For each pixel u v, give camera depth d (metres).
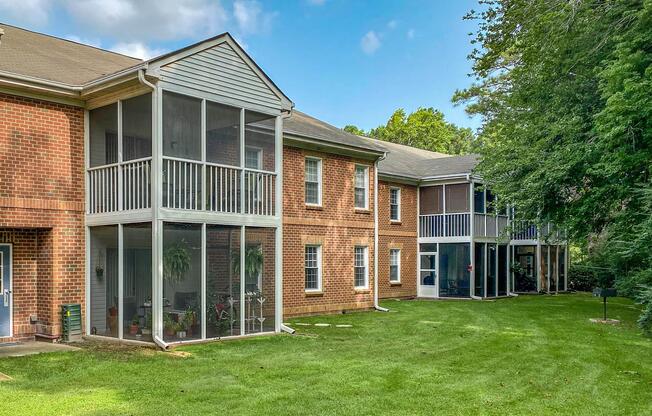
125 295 12.05
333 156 18.72
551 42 14.62
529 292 27.55
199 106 11.81
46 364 9.19
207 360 9.64
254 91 12.72
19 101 11.28
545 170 14.95
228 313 12.50
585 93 15.34
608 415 6.77
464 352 10.73
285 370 8.90
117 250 12.45
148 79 10.81
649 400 7.45
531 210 16.98
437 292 24.31
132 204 11.52
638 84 11.39
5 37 14.41
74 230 12.03
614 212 15.82
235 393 7.46
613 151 13.17
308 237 17.67
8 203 11.01
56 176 11.79
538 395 7.61
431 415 6.63
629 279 17.33
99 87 11.55
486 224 24.53
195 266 12.00
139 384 7.89
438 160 27.94
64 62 13.85
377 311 18.97
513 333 13.38
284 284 16.80
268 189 13.17
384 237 23.05
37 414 6.41
